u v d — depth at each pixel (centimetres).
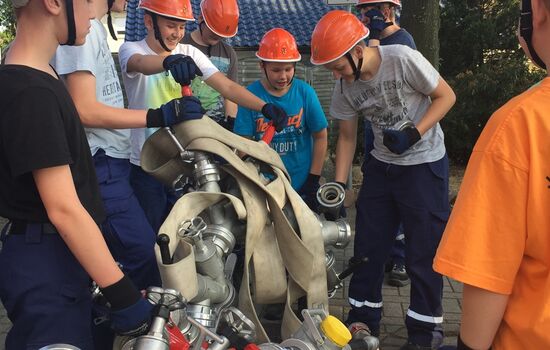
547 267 122
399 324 355
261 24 1067
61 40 173
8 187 170
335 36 272
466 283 124
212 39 418
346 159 326
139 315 165
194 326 197
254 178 230
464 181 131
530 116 120
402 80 282
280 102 337
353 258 285
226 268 244
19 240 175
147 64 289
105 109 222
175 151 244
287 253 234
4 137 158
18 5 166
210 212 232
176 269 188
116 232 248
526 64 847
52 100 161
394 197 300
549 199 118
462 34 933
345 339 199
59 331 176
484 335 127
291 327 232
